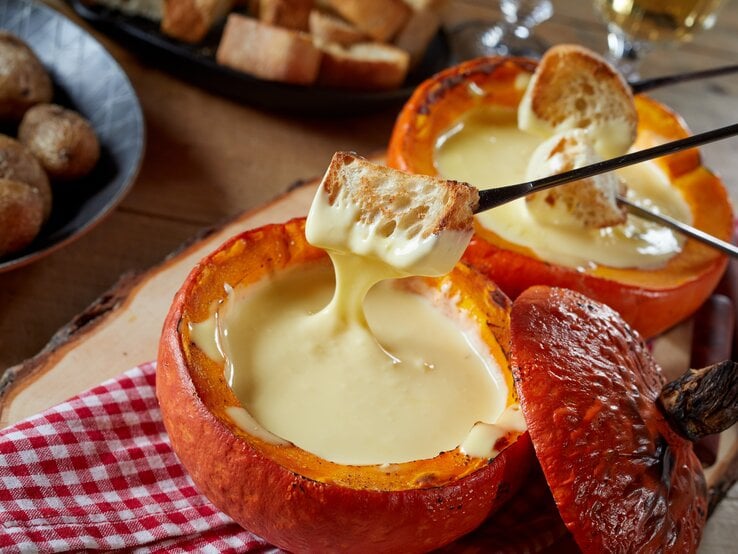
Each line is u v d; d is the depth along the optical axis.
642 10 0.85
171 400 0.48
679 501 0.50
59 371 0.57
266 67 0.77
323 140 0.81
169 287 0.61
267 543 0.52
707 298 0.68
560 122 0.66
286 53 0.76
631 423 0.49
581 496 0.48
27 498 0.50
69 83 0.73
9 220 0.60
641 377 0.52
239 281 0.54
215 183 0.75
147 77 0.81
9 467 0.51
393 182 0.50
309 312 0.55
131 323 0.59
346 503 0.46
